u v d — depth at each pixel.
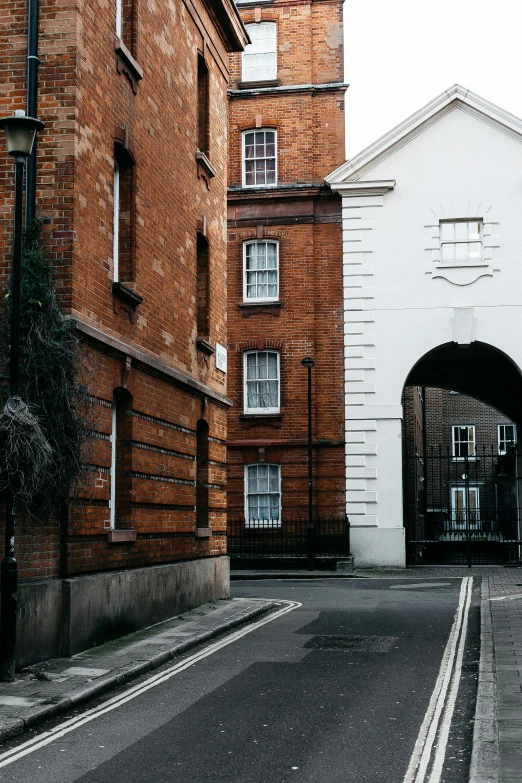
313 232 30.25
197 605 16.34
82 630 11.32
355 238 28.50
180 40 16.52
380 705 8.73
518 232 27.88
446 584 22.19
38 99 11.48
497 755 6.59
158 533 14.55
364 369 28.11
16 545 10.23
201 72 18.66
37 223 11.20
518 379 31.38
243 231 30.53
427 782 6.28
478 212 28.06
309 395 28.16
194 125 17.31
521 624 13.91
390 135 28.39
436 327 27.89
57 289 11.17
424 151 28.44
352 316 28.28
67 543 11.15
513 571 26.16
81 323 11.15
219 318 18.91
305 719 8.19
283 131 30.88
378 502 27.64
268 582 23.80
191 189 16.97
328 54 31.11
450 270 28.00
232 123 31.23
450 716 8.27
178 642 12.12
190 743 7.38
